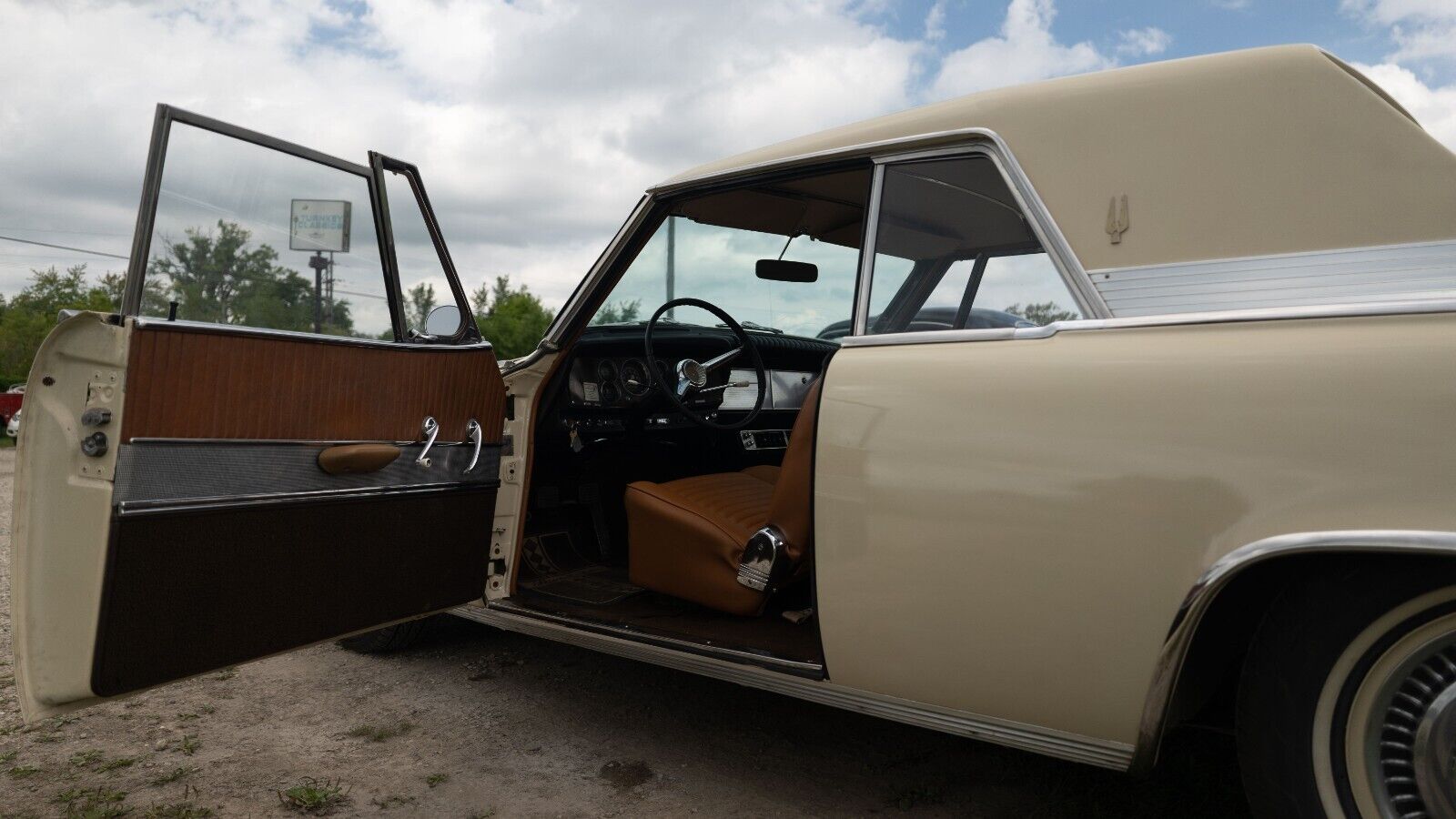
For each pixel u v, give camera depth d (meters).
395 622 2.43
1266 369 1.56
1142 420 1.64
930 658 1.88
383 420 2.34
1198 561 1.55
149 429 1.85
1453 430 1.38
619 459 3.61
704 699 3.08
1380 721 1.51
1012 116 1.99
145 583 1.86
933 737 2.75
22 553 1.87
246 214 2.05
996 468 1.77
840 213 3.03
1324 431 1.47
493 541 2.87
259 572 2.07
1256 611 1.79
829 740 2.74
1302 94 1.72
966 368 1.88
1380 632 1.49
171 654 1.93
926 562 1.86
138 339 1.82
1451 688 1.44
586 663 3.44
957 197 2.04
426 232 2.54
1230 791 2.29
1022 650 1.75
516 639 3.75
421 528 2.47
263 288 2.10
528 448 2.95
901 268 2.11
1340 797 1.53
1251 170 1.72
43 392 1.86
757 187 2.75
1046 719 1.75
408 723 2.89
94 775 2.53
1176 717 1.69
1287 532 1.47
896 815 2.27
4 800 2.39
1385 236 1.58
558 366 2.94
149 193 1.85
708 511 2.72
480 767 2.57
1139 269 1.77
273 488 2.08
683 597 2.71
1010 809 2.29
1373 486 1.42
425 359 2.46
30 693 1.88
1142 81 1.88
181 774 2.52
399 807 2.34
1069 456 1.69
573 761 2.61
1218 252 1.70
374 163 2.36
